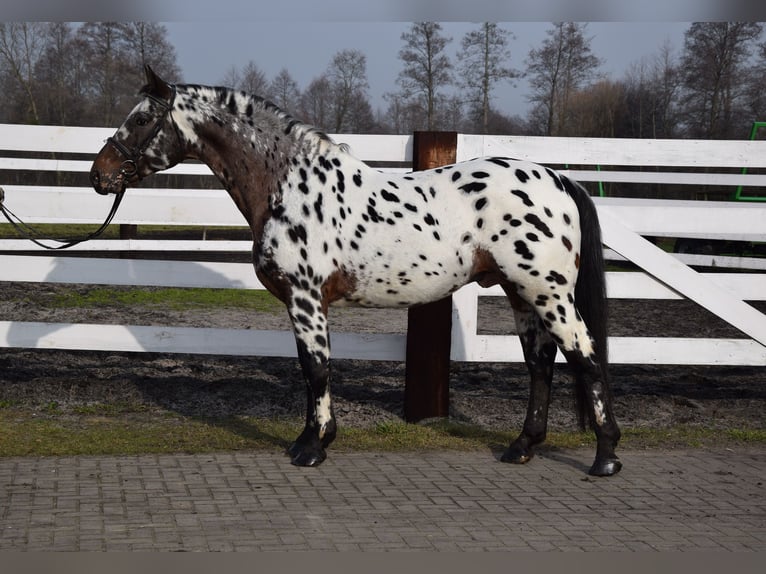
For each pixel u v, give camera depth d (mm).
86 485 4285
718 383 7164
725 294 5781
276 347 6008
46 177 18516
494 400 6379
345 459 4895
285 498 4156
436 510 4027
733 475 4715
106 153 4758
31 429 5320
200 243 9180
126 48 20719
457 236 4570
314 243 4641
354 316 9773
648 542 3645
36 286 10773
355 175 4719
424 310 5676
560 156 5797
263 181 4754
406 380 5758
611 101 25062
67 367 7020
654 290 6039
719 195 16375
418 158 5699
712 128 22109
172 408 5934
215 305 10047
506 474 4664
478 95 24609
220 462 4758
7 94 22062
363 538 3633
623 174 12578
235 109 4793
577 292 4648
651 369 7742
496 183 4527
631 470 4785
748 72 21609
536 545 3586
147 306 9766
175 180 16406
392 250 4621
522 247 4449
